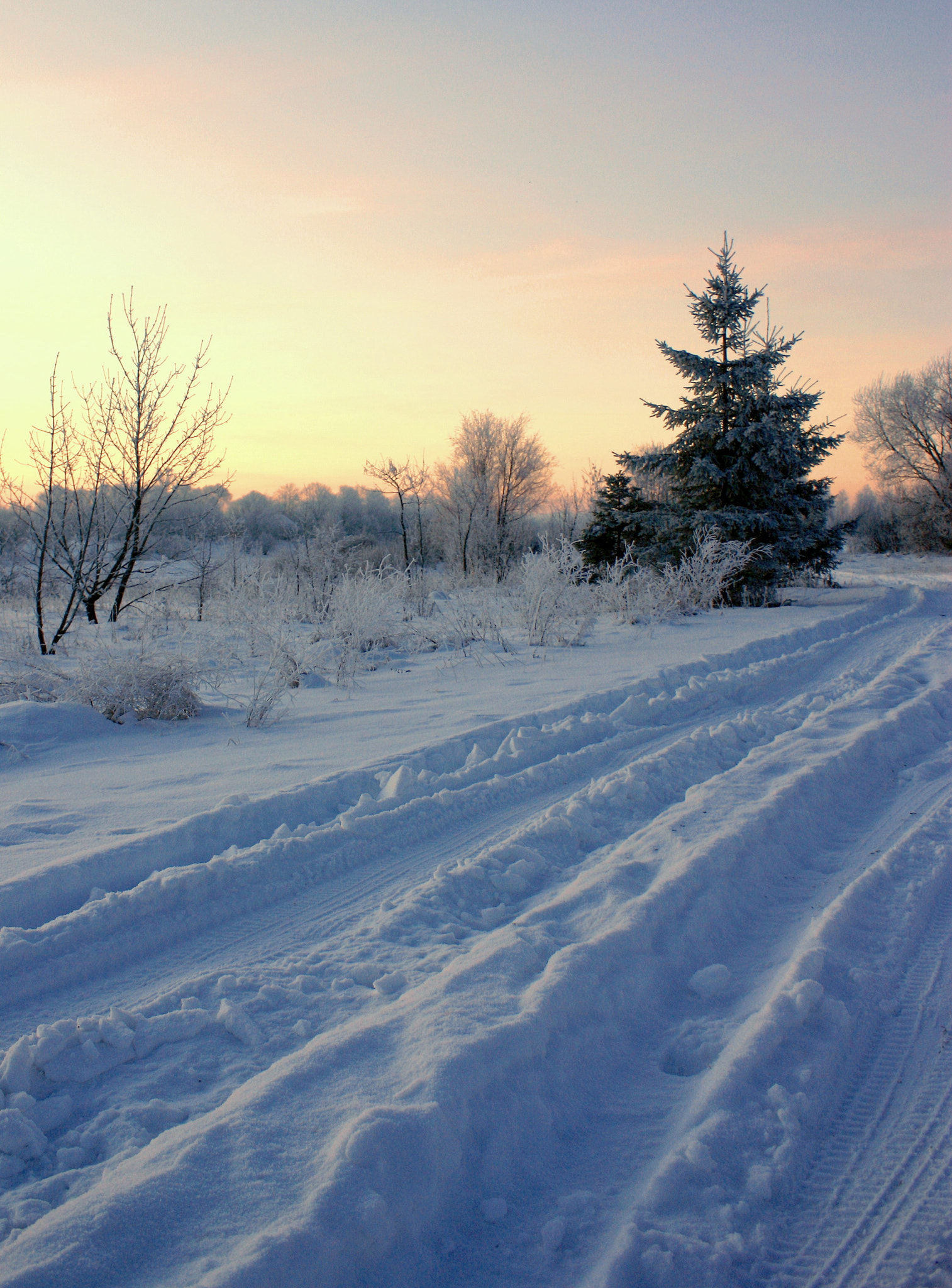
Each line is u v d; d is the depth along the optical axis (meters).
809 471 22.98
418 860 4.66
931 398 49.28
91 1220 1.97
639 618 16.47
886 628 15.34
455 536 46.75
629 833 5.11
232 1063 2.85
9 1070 2.71
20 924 3.77
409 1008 2.96
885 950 3.67
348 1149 2.14
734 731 7.25
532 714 7.68
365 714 8.24
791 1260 2.10
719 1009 3.24
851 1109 2.71
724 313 21.84
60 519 13.62
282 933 3.82
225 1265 1.83
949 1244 2.16
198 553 17.08
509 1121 2.49
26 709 7.32
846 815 5.40
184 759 6.57
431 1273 2.04
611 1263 2.02
